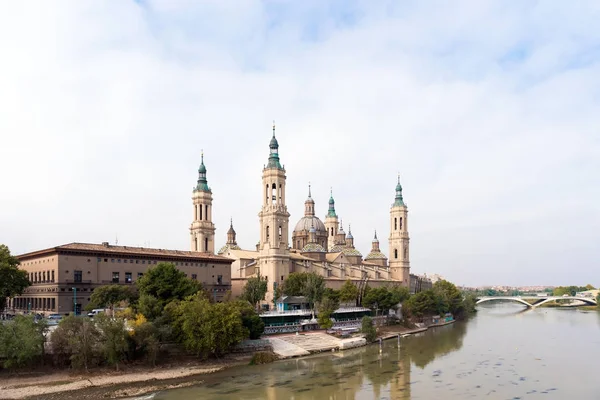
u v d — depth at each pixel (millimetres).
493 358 122438
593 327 195500
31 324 93562
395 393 88062
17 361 89938
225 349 112062
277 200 192625
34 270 142000
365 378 99438
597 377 100500
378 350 134875
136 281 132750
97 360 98750
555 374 103438
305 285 169250
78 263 131750
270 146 198125
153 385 91750
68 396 83625
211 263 166750
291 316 145625
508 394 87562
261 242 191500
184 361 108312
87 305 124125
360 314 175750
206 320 108000
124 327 101375
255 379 97938
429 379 98750
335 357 123125
